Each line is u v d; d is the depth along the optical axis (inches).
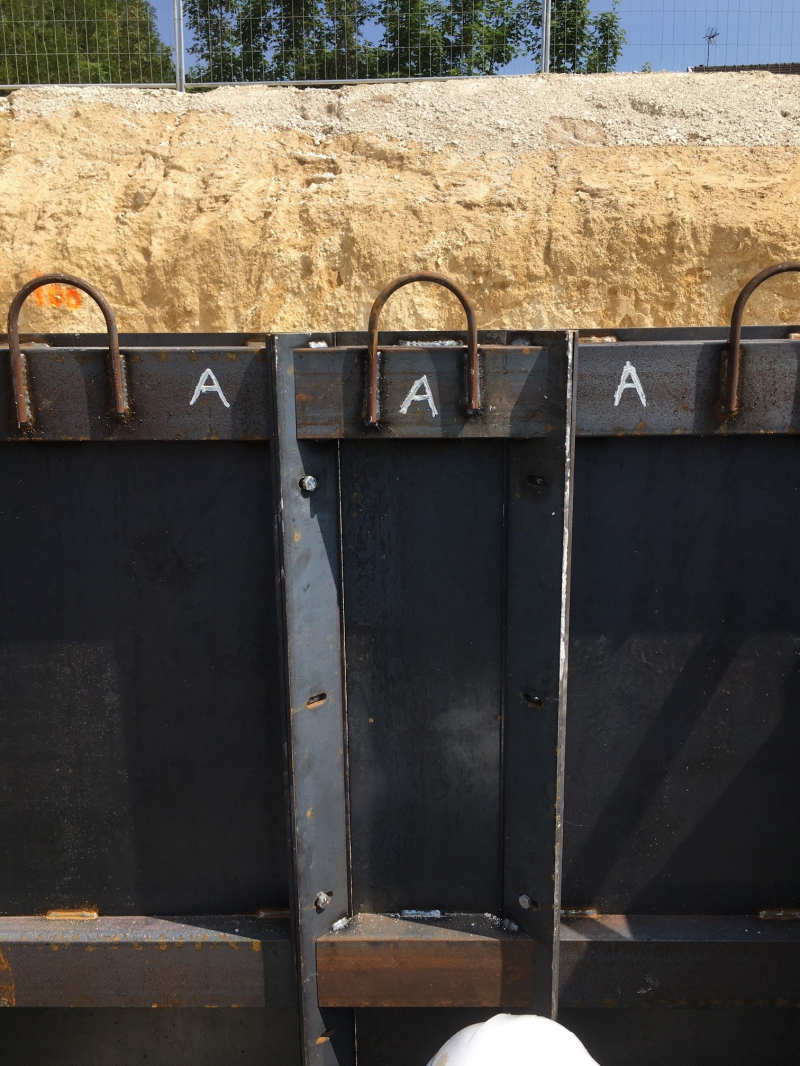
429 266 207.6
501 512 83.8
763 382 80.6
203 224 220.1
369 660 88.2
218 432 83.3
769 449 84.0
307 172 233.8
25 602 89.7
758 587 86.5
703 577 86.6
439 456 83.2
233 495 86.3
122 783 92.8
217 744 91.2
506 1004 90.0
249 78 311.6
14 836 94.5
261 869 93.6
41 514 88.0
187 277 217.8
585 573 86.8
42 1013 101.6
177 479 86.4
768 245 196.1
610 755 90.5
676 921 92.7
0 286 222.7
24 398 83.1
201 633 89.1
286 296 214.4
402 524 85.0
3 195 234.7
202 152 240.8
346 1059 95.6
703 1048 99.6
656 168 216.8
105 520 87.7
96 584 89.0
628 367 81.0
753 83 245.0
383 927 91.2
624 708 89.4
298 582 82.6
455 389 79.1
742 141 220.8
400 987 90.2
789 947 90.0
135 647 90.0
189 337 97.2
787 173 209.3
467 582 85.6
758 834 91.4
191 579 88.2
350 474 84.5
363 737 89.9
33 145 248.8
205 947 91.7
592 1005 92.9
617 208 205.6
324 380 79.6
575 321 203.5
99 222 226.4
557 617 81.3
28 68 313.4
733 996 91.7
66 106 259.1
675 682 88.7
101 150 246.2
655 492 85.2
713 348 80.4
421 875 92.3
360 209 215.6
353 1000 90.7
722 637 87.7
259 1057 101.7
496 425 79.5
